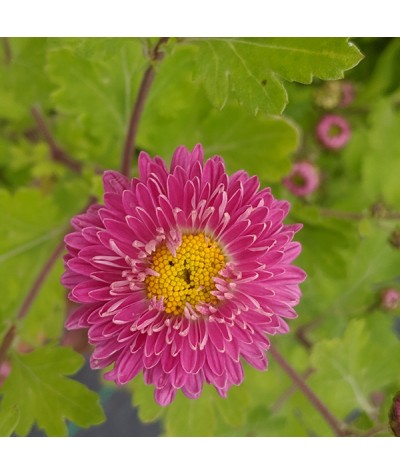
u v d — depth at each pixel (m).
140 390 0.21
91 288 0.16
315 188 0.26
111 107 0.22
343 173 0.29
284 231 0.16
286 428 0.25
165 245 0.16
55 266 0.24
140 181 0.16
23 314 0.22
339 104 0.27
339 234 0.24
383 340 0.27
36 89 0.23
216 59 0.18
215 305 0.16
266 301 0.16
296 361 0.28
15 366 0.20
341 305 0.28
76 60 0.21
